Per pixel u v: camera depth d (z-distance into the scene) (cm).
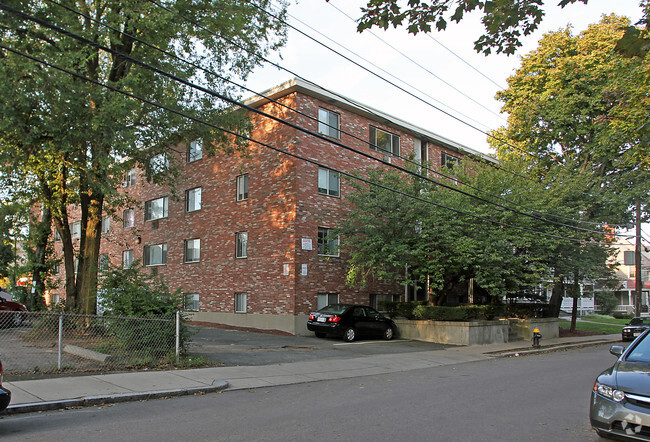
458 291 2991
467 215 2072
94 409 832
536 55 2962
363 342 2009
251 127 1906
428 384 1125
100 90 1393
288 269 2169
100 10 1495
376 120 2561
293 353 1600
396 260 2059
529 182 2378
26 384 961
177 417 774
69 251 1841
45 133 1440
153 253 3042
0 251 3127
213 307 2548
